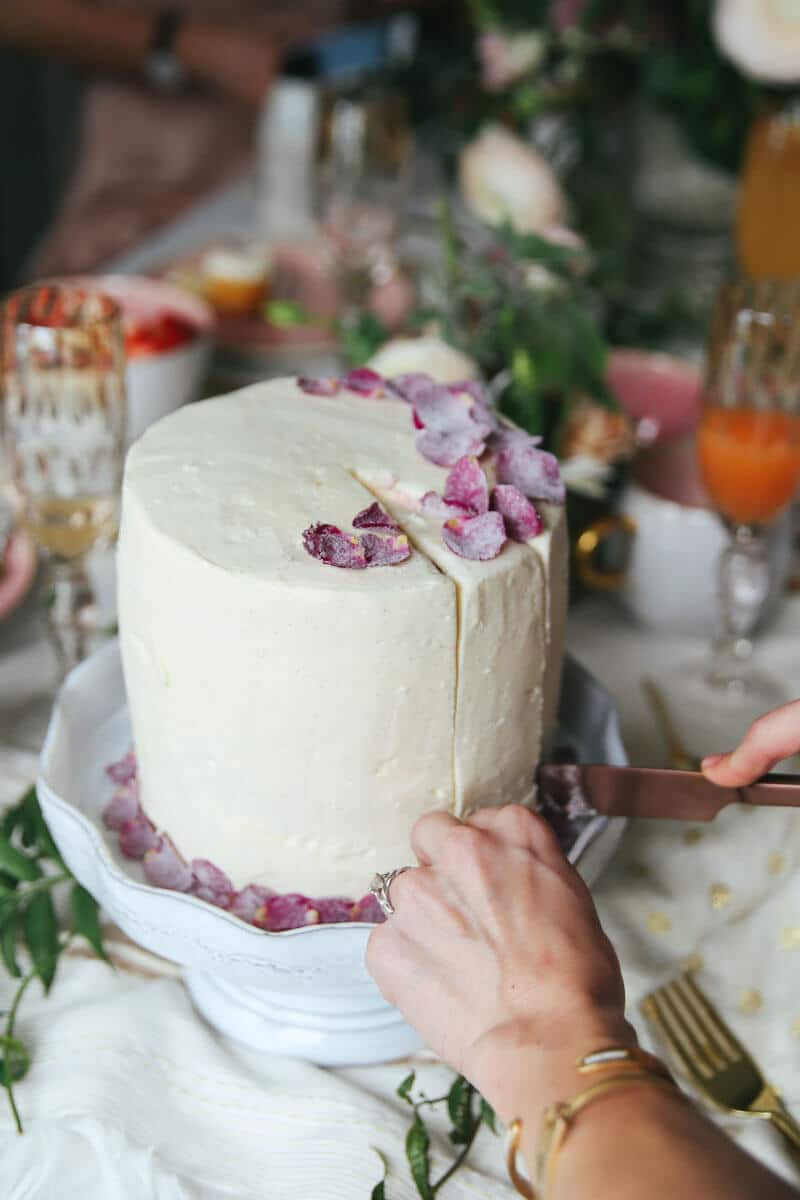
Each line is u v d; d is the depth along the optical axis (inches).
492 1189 29.0
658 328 67.4
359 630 27.2
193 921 28.7
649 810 32.9
